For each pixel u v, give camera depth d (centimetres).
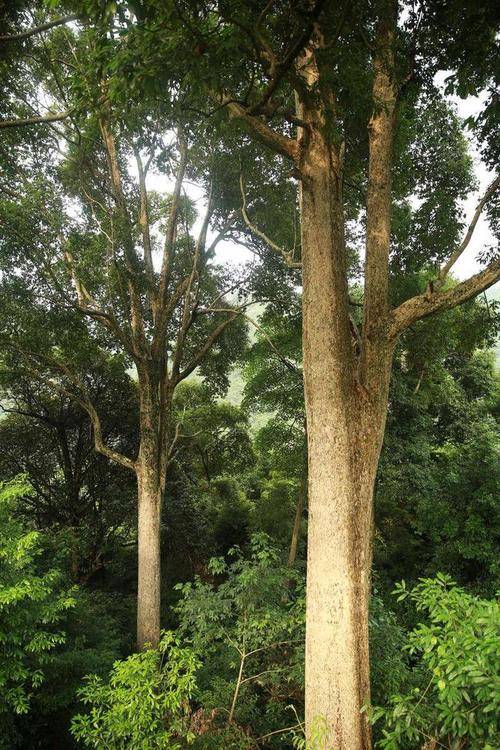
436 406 1781
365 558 420
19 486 558
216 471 2055
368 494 432
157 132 607
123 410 1517
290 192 1045
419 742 336
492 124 618
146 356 1013
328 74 376
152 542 970
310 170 449
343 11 374
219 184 1018
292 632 569
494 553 966
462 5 440
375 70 494
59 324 905
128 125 465
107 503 1466
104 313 965
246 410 1402
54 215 861
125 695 386
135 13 284
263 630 551
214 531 1781
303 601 548
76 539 1176
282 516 1459
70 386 1446
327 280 441
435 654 293
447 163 880
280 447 1277
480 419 1777
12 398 1449
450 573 1046
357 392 444
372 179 490
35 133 906
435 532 1073
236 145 908
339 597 401
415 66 555
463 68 488
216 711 493
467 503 1048
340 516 412
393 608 1034
